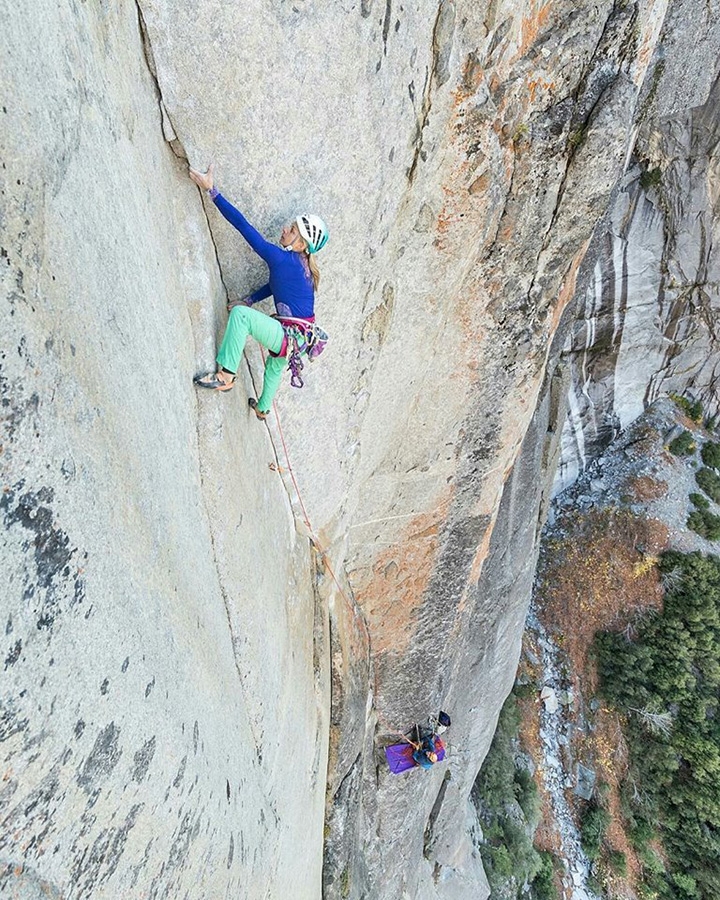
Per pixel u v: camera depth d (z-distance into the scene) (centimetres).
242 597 388
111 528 203
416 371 589
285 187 332
